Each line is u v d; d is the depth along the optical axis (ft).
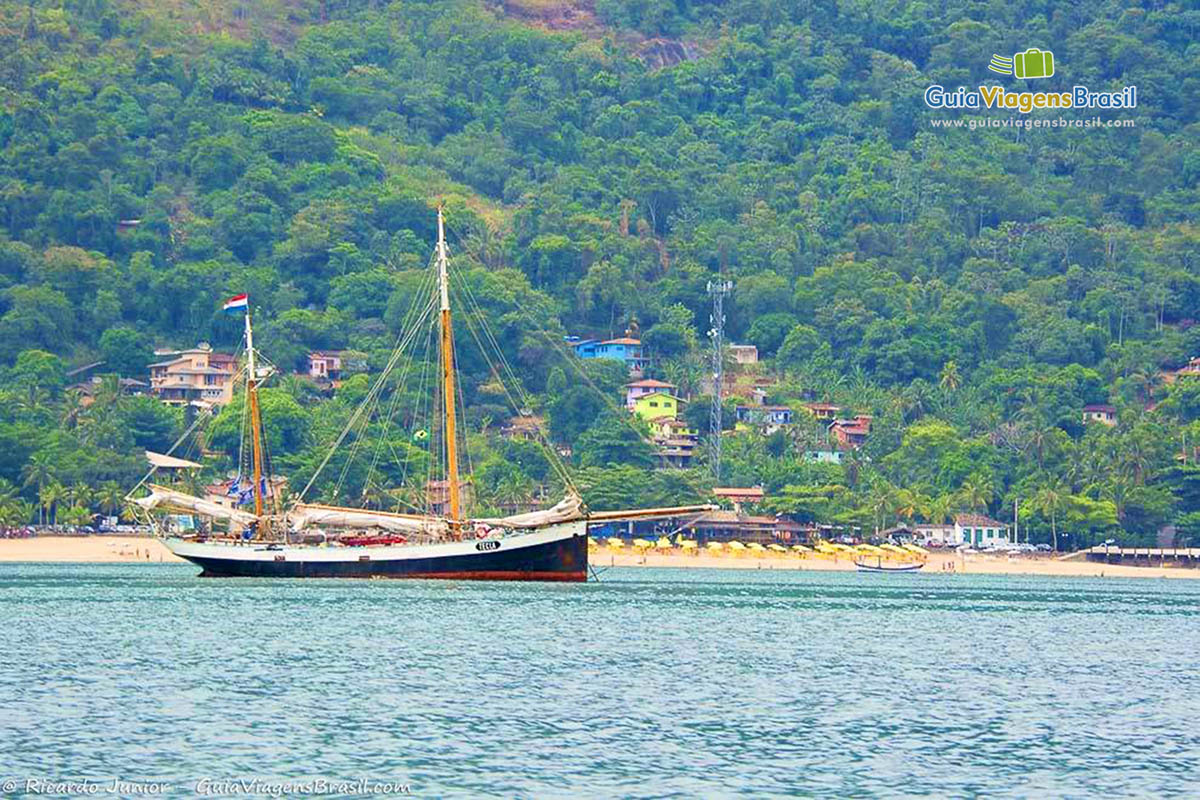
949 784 493.77
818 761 518.37
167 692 606.55
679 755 520.42
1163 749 551.59
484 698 608.60
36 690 603.67
